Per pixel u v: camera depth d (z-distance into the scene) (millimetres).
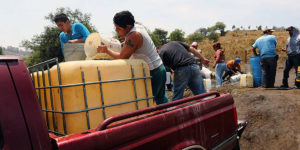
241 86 7105
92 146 1456
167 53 3916
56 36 27375
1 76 1244
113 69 2021
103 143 1513
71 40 3314
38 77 2104
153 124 1846
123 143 1635
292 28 6027
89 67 1857
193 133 2186
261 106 4941
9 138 1192
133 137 1689
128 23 2582
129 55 2557
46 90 2000
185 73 3826
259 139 4250
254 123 4598
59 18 3416
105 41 2561
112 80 1991
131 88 2168
